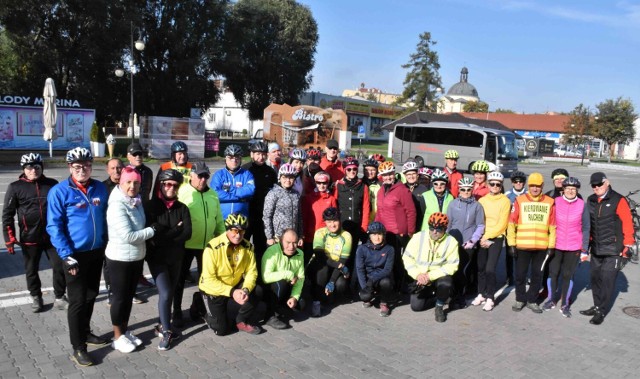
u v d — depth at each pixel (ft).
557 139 219.61
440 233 18.94
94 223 14.70
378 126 203.51
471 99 379.55
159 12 106.93
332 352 15.99
